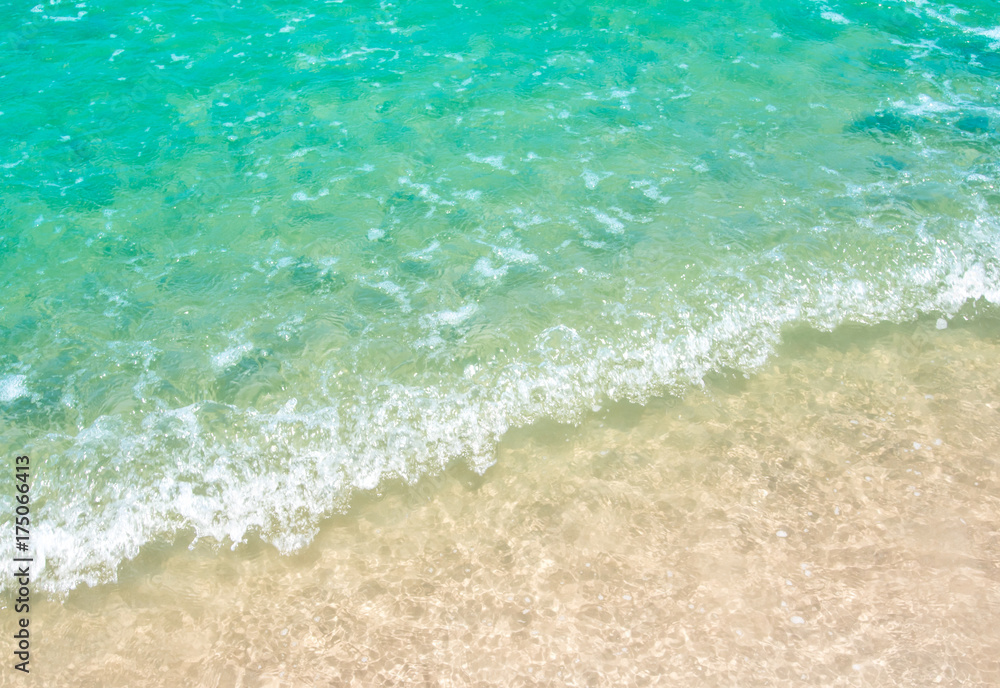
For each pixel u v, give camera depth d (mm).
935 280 7555
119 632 5148
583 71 10469
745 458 6141
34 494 5832
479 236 8031
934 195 8234
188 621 5195
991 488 5895
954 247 7719
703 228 7965
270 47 11008
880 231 7836
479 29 11375
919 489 5891
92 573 5488
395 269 7684
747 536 5602
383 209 8391
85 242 8023
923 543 5527
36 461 5996
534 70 10516
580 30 11281
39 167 8961
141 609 5277
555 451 6238
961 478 5961
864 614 5109
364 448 6199
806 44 10805
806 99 9781
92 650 5059
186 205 8484
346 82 10344
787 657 4887
